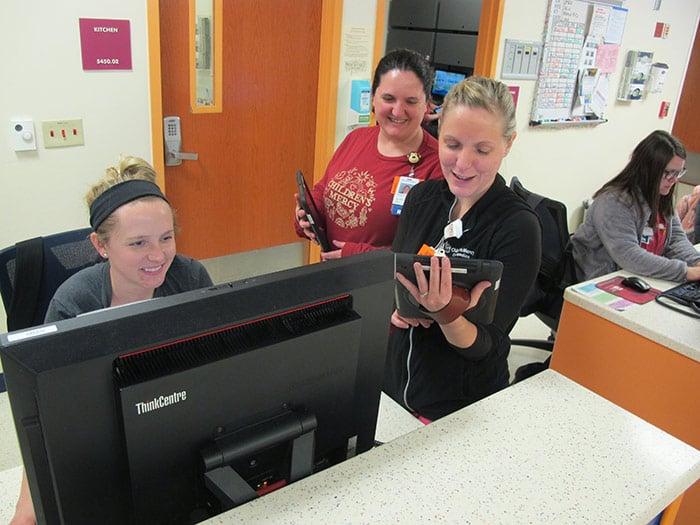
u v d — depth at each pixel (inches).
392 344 58.2
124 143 97.0
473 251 51.2
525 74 145.1
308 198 76.2
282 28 116.1
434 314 43.2
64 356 22.7
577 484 32.7
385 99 71.2
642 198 92.9
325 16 116.4
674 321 73.6
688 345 67.8
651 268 87.4
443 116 49.2
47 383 22.5
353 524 28.7
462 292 42.0
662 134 92.3
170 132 108.4
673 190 96.4
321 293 29.9
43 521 26.0
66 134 90.5
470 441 35.6
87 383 23.6
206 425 27.4
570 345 83.4
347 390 33.0
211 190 119.1
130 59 92.7
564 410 39.5
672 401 71.2
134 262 46.8
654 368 72.4
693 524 72.5
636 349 74.1
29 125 86.9
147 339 24.6
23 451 24.3
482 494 31.3
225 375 26.8
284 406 30.1
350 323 30.9
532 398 40.7
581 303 80.0
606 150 180.5
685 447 36.4
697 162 201.2
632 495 32.2
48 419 23.2
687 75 193.0
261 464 30.8
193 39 105.3
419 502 30.4
